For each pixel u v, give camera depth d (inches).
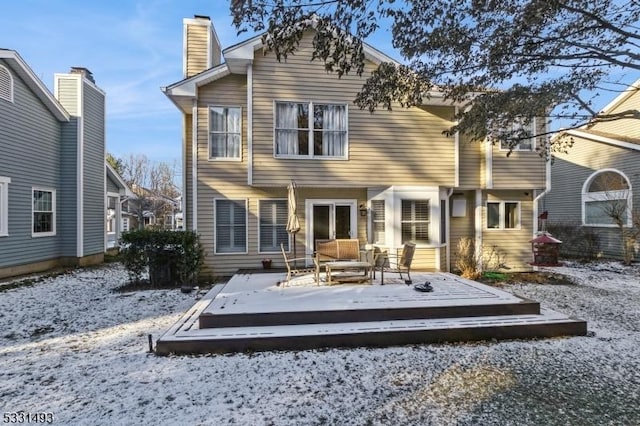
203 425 119.8
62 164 497.7
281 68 356.8
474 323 209.6
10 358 177.6
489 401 135.9
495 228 427.2
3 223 392.8
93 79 551.8
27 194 430.6
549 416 126.0
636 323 235.9
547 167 413.1
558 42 184.9
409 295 249.4
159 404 133.2
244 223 379.6
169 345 180.7
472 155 412.5
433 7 170.4
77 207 500.1
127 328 222.8
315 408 130.6
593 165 583.2
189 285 333.1
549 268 467.8
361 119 372.8
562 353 183.6
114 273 450.3
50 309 269.7
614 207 527.2
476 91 239.1
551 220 665.6
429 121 385.4
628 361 173.0
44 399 137.2
